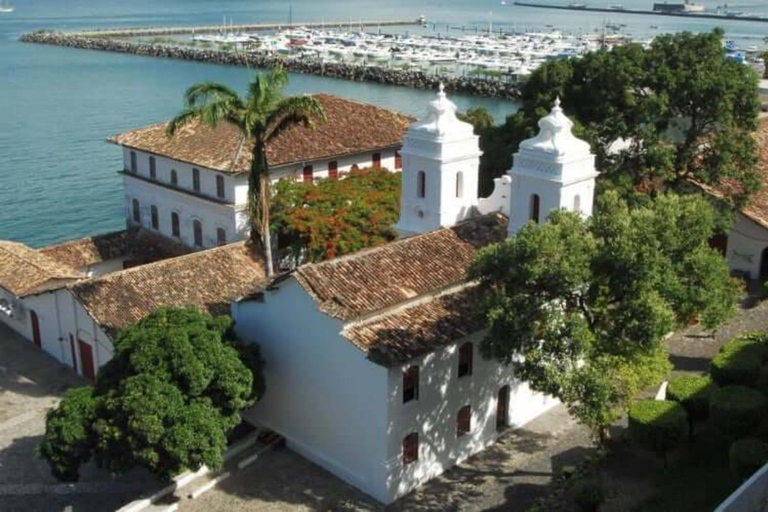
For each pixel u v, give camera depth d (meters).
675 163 50.25
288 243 53.28
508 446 38.75
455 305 37.00
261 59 182.62
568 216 32.41
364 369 34.16
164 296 46.31
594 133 48.06
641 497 32.84
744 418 33.72
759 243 53.72
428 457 36.12
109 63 184.75
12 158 99.62
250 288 39.22
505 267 31.45
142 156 63.34
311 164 59.28
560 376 30.33
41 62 184.50
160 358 33.59
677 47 49.59
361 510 34.31
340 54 190.88
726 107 47.91
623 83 48.53
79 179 92.44
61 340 47.53
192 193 59.19
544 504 33.22
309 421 37.41
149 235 63.44
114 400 32.78
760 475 26.55
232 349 35.44
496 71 158.88
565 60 53.12
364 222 51.38
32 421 41.75
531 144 40.03
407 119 67.19
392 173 59.22
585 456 37.19
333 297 34.94
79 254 60.16
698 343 46.41
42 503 35.59
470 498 34.94
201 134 60.72
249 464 37.41
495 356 32.47
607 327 31.94
